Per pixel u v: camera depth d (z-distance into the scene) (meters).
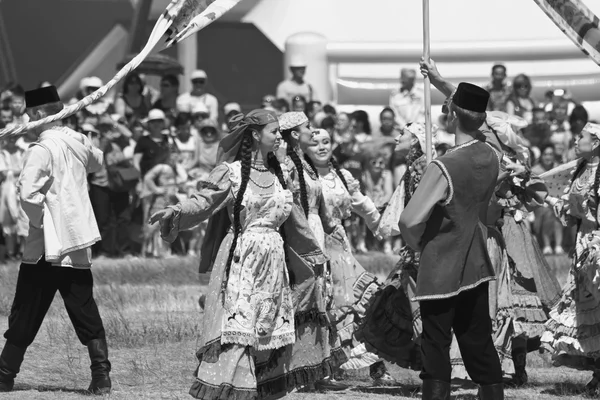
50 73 53.16
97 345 16.95
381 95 49.12
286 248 15.73
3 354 17.08
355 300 18.69
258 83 54.81
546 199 18.98
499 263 18.09
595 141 18.14
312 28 51.16
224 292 15.08
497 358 14.58
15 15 52.56
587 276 17.83
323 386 18.34
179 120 38.06
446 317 14.43
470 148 14.62
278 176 15.56
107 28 53.47
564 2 17.52
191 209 14.95
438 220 14.44
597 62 17.55
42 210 16.80
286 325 15.38
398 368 20.34
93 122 36.53
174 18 16.62
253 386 14.91
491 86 41.94
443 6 52.34
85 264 16.98
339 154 38.81
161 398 16.62
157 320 23.77
